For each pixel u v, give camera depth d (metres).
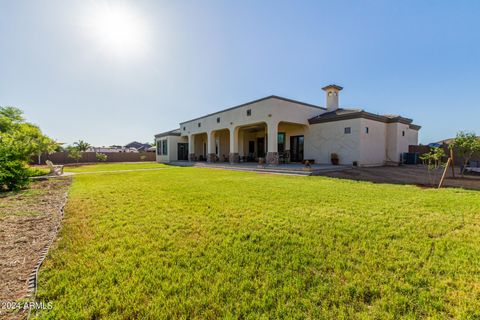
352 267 2.52
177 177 10.57
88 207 5.08
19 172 8.03
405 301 1.98
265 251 2.92
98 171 14.87
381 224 3.81
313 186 7.57
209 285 2.23
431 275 2.36
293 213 4.46
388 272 2.42
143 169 16.42
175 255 2.82
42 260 2.71
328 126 15.30
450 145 10.28
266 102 15.02
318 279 2.31
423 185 7.94
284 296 2.06
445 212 4.50
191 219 4.18
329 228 3.65
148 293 2.12
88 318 1.81
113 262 2.66
